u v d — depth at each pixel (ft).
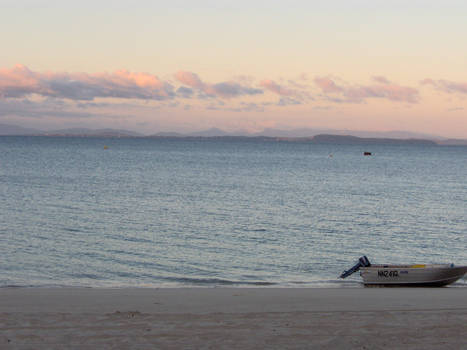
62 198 162.50
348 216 136.77
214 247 92.68
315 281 68.03
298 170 347.97
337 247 95.30
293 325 31.99
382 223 125.59
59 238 98.32
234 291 52.70
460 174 332.39
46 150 616.80
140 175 267.59
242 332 30.17
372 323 32.60
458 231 115.44
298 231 111.96
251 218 130.11
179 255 85.15
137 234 104.53
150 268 75.51
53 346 27.07
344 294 51.03
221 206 152.66
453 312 37.60
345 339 28.73
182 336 29.14
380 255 89.61
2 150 581.12
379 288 59.31
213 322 32.73
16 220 118.21
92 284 64.54
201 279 68.64
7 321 32.58
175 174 280.72
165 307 42.06
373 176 302.66
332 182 253.03
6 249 87.15
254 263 80.12
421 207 158.61
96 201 157.48
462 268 64.03
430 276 64.03
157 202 158.81
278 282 67.00
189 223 120.16
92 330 30.35
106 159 433.48
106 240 97.35
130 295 48.83
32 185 200.75
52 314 35.22
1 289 53.42
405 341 28.37
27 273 71.15
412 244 99.96
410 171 360.48
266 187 218.18
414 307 43.11
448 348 27.14
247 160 483.10
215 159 486.38
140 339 28.43
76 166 327.67
